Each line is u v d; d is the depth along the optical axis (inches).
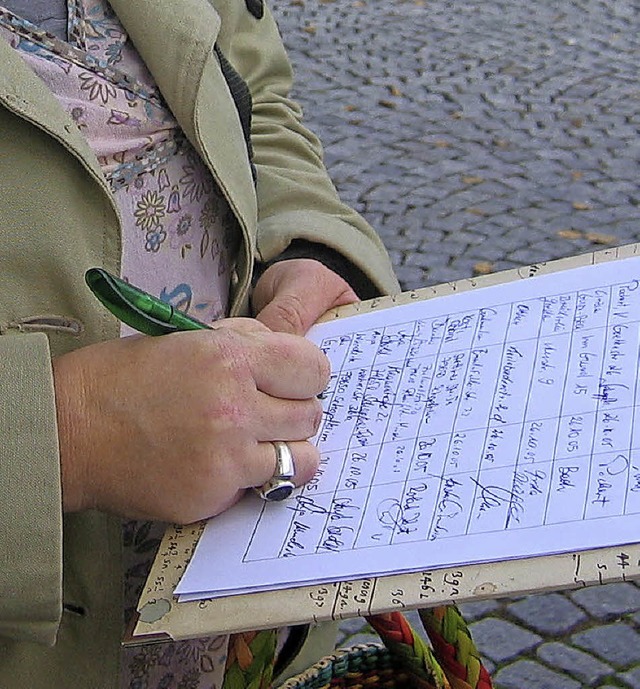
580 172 145.6
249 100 48.3
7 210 34.5
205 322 44.2
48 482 31.4
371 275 49.3
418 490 32.5
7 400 31.6
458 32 187.5
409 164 150.6
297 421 34.6
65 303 36.2
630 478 29.8
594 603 87.8
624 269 38.9
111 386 33.4
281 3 202.2
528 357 36.4
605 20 187.6
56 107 34.9
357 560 30.4
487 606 88.7
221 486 32.9
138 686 41.0
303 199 50.4
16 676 36.6
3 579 31.5
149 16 40.5
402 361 39.1
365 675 46.6
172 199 42.0
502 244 132.6
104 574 37.3
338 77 175.0
